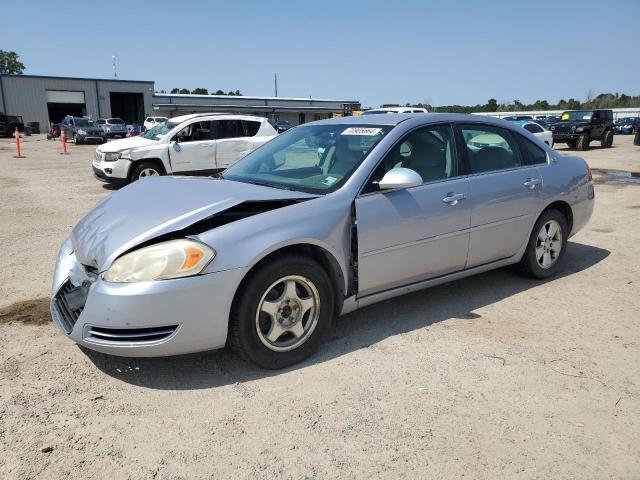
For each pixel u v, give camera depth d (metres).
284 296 3.21
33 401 2.90
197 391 3.03
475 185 4.13
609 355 3.48
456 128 4.22
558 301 4.43
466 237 4.10
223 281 2.95
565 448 2.55
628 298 4.51
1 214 8.33
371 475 2.36
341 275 3.47
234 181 3.98
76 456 2.46
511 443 2.58
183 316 2.90
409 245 3.74
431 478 2.35
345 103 69.31
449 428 2.70
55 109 54.62
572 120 25.02
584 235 6.80
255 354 3.15
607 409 2.87
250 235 3.06
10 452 2.47
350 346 3.59
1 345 3.56
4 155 22.38
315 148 4.10
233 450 2.52
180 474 2.35
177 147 11.34
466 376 3.20
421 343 3.64
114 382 3.12
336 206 3.43
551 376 3.21
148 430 2.66
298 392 3.02
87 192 11.00
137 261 2.90
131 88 56.91
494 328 3.89
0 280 4.93
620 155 20.83
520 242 4.57
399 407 2.88
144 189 3.89
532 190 4.53
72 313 3.14
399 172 3.47
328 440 2.59
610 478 2.35
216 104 61.53
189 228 3.18
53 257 5.75
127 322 2.85
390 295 3.80
